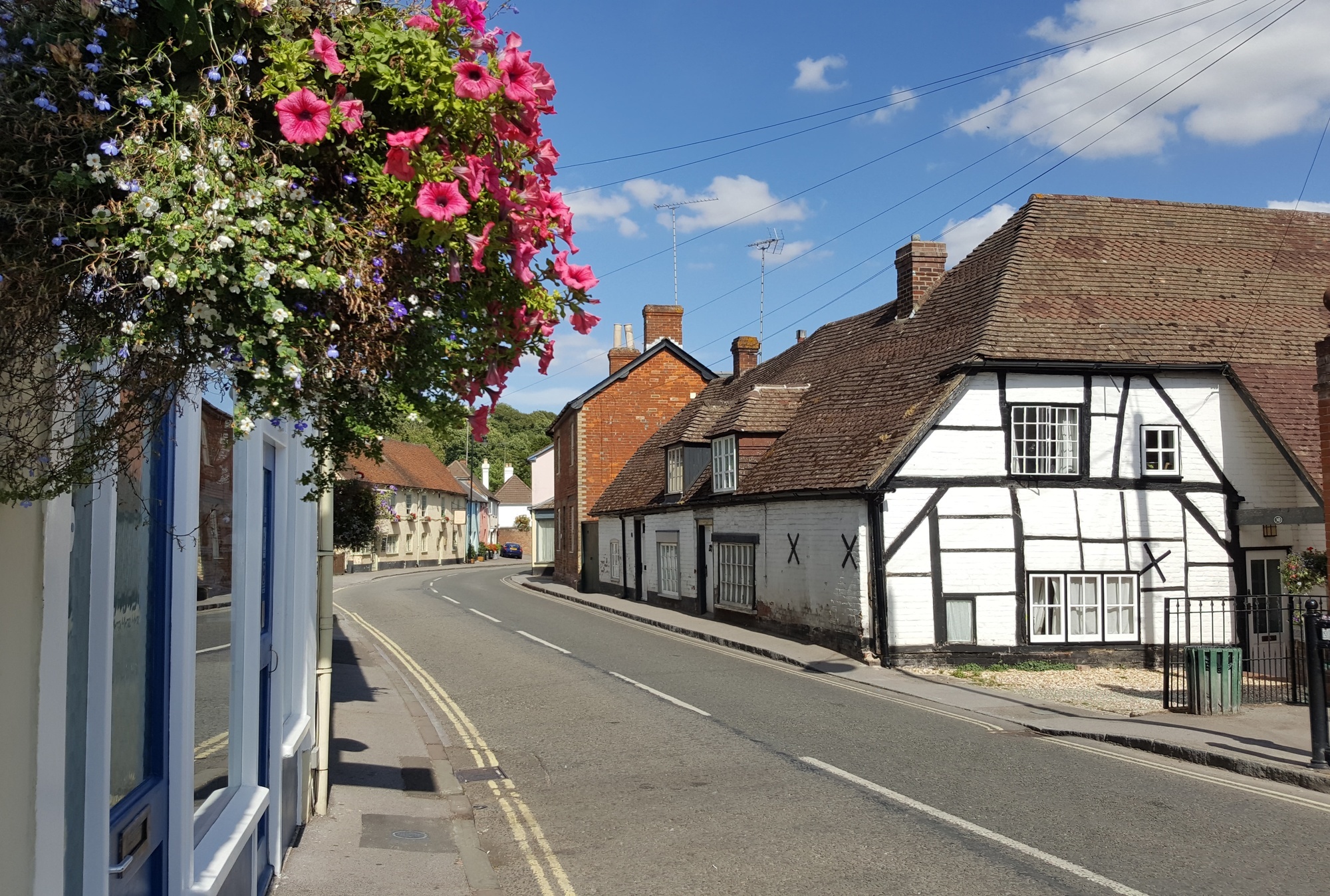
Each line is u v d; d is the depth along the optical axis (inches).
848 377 818.2
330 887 223.5
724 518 878.4
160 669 141.0
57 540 99.9
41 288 89.3
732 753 377.4
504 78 121.9
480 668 617.6
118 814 121.3
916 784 328.2
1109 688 550.3
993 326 655.8
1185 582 645.3
